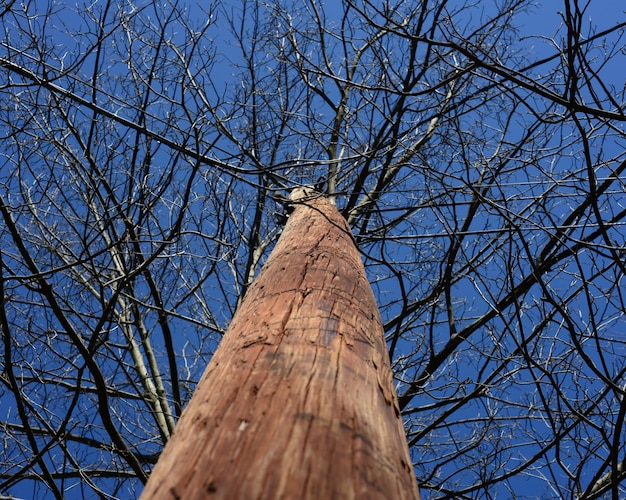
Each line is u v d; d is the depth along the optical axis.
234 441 1.19
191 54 3.78
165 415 4.55
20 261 4.37
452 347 4.43
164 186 3.58
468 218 5.01
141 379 4.96
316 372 1.52
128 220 3.58
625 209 3.95
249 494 1.00
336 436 1.21
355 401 1.43
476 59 2.80
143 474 3.69
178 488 1.08
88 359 3.38
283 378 1.47
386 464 1.23
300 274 2.43
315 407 1.31
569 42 2.57
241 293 5.10
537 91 2.75
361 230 5.13
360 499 1.05
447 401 4.34
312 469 1.08
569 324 3.17
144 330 5.29
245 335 1.88
